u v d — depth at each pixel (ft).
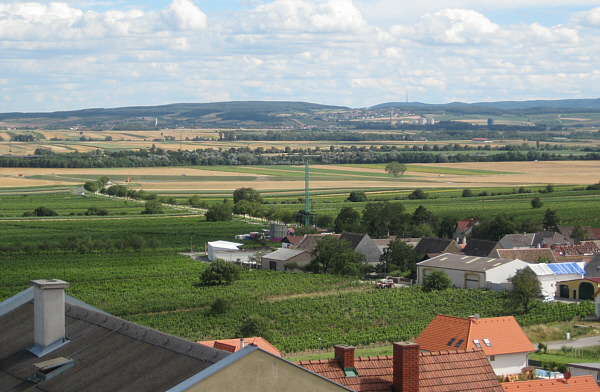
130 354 102.47
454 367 139.13
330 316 419.13
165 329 389.60
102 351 106.32
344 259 587.68
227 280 541.34
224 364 90.07
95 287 527.40
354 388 127.75
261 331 340.80
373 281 556.51
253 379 91.71
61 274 576.61
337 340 347.15
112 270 601.62
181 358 97.09
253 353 91.76
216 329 390.42
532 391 171.12
